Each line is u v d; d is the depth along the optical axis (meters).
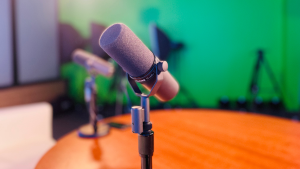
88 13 4.61
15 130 1.32
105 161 0.78
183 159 0.77
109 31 0.46
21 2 4.01
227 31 3.95
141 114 0.52
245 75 3.94
